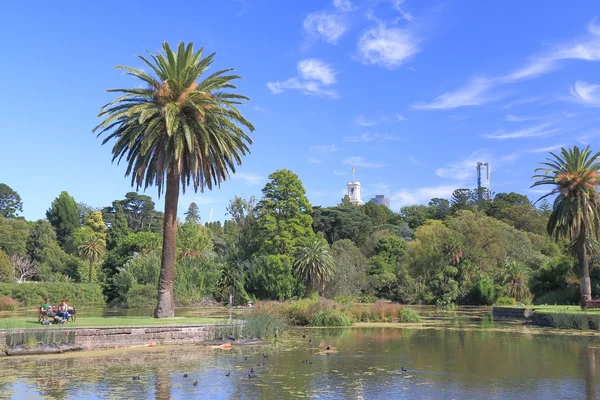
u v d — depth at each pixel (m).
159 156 29.66
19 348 20.33
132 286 63.09
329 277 66.56
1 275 73.56
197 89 30.42
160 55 30.47
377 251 97.81
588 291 43.56
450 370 17.70
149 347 23.31
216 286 69.81
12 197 125.00
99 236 114.69
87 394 13.48
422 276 79.81
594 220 43.06
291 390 14.23
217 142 30.11
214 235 102.00
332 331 33.28
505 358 20.59
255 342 26.12
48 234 96.31
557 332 32.28
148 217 136.50
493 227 80.69
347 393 13.89
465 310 62.91
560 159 44.16
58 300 68.31
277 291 65.44
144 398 13.10
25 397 13.12
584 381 15.70
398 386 14.88
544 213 118.88
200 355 21.05
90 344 22.28
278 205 75.62
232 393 13.77
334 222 110.19
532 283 63.38
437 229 83.62
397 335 30.47
